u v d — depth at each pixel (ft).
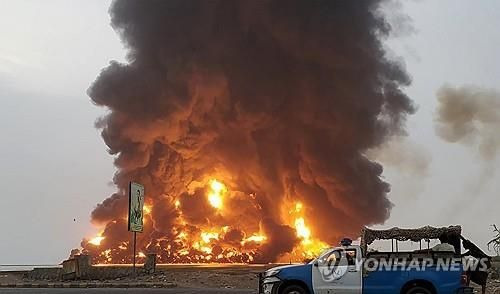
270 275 64.95
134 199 129.39
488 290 90.02
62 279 131.34
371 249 68.74
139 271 131.85
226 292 96.58
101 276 130.11
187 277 128.47
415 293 62.44
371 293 63.00
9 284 120.06
